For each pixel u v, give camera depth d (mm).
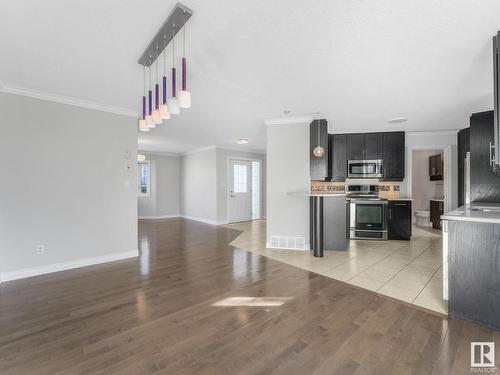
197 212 7789
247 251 4188
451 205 5324
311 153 4152
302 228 4230
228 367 1535
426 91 3010
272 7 1571
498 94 1888
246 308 2260
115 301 2400
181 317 2107
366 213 4988
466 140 4680
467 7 1577
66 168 3273
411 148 5449
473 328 1941
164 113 2020
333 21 1718
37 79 2686
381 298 2449
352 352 1667
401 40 1951
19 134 2963
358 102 3410
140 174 8305
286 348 1710
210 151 7211
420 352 1664
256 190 8078
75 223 3346
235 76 2590
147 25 1767
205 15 1644
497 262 1922
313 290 2639
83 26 1777
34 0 1515
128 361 1587
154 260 3705
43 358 1614
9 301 2400
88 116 3443
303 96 3182
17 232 2957
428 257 3791
